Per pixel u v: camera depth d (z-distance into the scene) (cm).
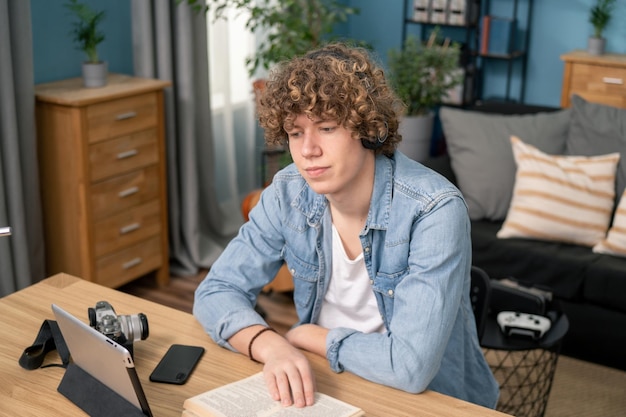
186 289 379
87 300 173
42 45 349
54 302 172
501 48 517
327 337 148
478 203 348
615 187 334
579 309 311
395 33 565
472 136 356
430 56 479
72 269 343
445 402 136
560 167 332
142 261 365
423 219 143
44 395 138
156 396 138
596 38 480
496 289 250
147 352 153
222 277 163
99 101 324
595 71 470
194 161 395
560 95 529
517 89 543
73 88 337
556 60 525
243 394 133
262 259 163
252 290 164
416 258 142
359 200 148
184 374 144
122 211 349
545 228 324
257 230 164
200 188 418
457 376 158
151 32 370
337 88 131
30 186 322
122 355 118
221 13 394
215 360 150
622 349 304
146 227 364
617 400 286
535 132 354
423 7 529
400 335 140
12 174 309
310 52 143
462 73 510
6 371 145
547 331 239
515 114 375
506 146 351
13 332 159
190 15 378
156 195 366
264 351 145
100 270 343
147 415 125
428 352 137
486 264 329
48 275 351
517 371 300
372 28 572
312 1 396
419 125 484
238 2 380
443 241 140
